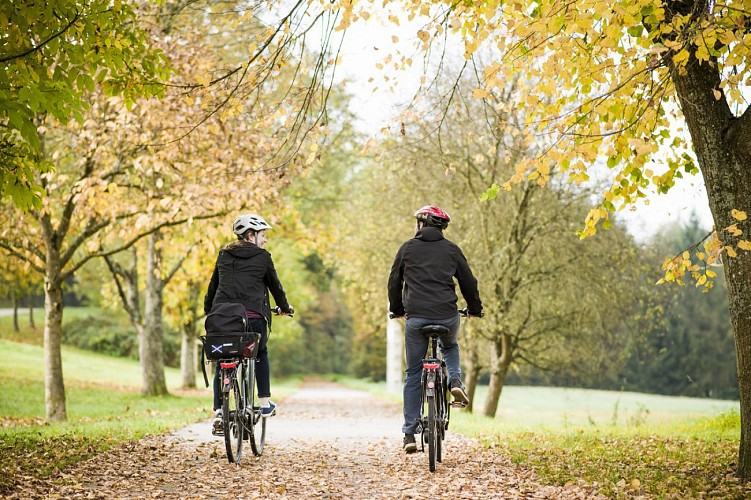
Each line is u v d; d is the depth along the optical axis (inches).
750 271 261.6
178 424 457.1
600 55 272.4
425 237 293.4
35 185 278.5
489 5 253.0
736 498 230.7
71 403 828.0
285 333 1585.9
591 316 813.9
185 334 1233.4
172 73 329.7
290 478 269.7
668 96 299.7
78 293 2345.0
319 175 1050.7
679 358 2410.2
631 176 304.2
